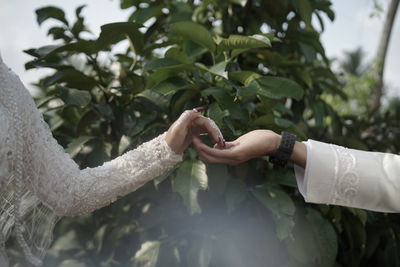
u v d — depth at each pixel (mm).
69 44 1473
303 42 1854
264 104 1473
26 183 1046
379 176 1110
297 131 1441
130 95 1614
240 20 1824
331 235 1509
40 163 1021
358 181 1110
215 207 1519
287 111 1632
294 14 1866
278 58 1648
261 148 1143
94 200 1068
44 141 1029
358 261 1709
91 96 1609
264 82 1384
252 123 1438
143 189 1606
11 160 964
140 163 1095
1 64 977
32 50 1554
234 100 1361
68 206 1050
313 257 1476
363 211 1527
